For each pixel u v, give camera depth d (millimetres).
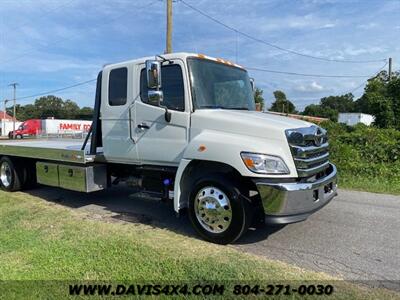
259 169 4418
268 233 5312
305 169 4570
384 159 10719
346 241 5004
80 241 4820
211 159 4723
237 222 4641
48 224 5664
